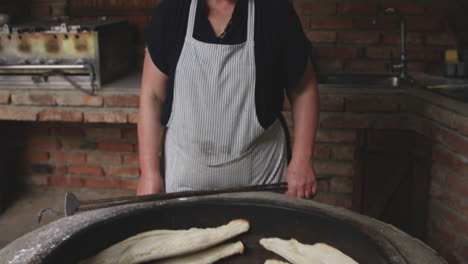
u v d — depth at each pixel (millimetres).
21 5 3531
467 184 2254
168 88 1615
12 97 2967
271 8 1532
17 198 3590
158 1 3525
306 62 1587
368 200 2756
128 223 1267
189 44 1536
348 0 3332
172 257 1266
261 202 1332
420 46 3373
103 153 3588
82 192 3662
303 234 1291
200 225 1348
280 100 1654
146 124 1617
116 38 3201
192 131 1582
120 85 2980
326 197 3195
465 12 3287
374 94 2818
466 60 3150
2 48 2932
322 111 2887
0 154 3475
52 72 2883
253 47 1523
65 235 1156
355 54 3408
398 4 3322
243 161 1624
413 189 2652
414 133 2691
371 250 1110
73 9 3580
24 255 1064
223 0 1533
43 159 3643
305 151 1614
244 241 1343
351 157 3090
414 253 1093
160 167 1752
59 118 2988
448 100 2527
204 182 1652
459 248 2326
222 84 1542
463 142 2242
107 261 1175
